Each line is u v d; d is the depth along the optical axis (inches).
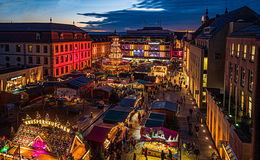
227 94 1341.0
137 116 1583.4
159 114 1336.1
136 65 3806.6
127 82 2386.8
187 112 1681.8
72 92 1902.1
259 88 631.8
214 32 1754.4
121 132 1266.0
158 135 1029.2
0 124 1381.6
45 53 2561.5
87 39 3533.5
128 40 5152.6
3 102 1606.8
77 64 3206.2
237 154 774.5
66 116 1563.7
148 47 4992.6
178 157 1009.5
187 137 1252.5
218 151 1083.3
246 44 1001.5
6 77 1971.0
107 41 5275.6
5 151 893.8
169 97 2116.1
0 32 2763.3
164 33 5447.8
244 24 1440.7
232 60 1248.2
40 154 870.4
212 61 1689.2
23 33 2667.3
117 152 1018.7
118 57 3102.9
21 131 939.3
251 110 932.6
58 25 2989.7
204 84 1729.8
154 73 3038.9
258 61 636.7
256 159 636.7
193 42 2468.0
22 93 1807.3
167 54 4891.7
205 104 1737.2
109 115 1328.7
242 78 1083.3
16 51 2664.9
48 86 1931.6
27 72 2279.8
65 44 2829.7
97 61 4183.1
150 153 1057.5
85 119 1510.8
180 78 3026.6
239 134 790.5
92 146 1032.2
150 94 2180.1
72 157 819.4
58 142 860.6
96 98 1973.4
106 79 2573.8
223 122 1008.9
